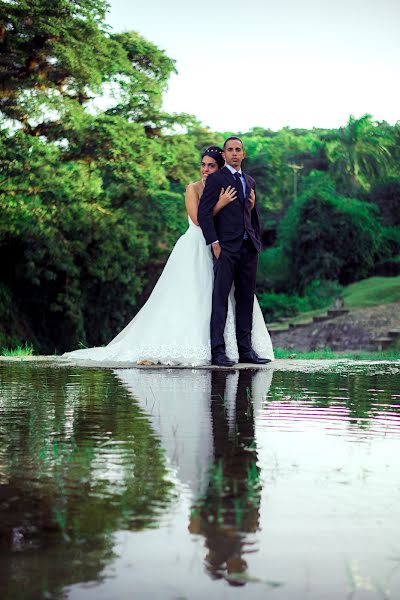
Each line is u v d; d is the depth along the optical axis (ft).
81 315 89.61
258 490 6.29
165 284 21.93
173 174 111.65
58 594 4.09
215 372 19.03
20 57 79.92
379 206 161.79
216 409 11.50
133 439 8.75
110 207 97.71
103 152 87.45
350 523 5.34
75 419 10.36
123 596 4.07
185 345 21.26
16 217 81.61
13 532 5.08
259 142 224.33
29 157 77.97
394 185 161.79
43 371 18.97
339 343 85.92
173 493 6.15
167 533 5.06
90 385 15.26
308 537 5.01
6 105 80.12
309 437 8.98
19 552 4.69
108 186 96.17
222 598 4.06
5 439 8.72
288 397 13.21
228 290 21.42
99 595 4.08
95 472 6.93
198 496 6.06
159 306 21.86
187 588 4.18
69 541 4.90
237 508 5.70
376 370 20.13
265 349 22.97
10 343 83.56
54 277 84.84
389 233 149.89
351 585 4.23
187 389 14.55
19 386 14.99
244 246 21.66
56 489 6.27
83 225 86.84
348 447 8.33
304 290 140.26
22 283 88.17
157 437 8.92
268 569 4.45
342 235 140.97
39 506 5.73
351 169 172.24
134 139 89.15
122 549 4.75
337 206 143.43
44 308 90.33
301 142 217.97
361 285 133.39
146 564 4.50
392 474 6.93
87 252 90.68
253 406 11.88
